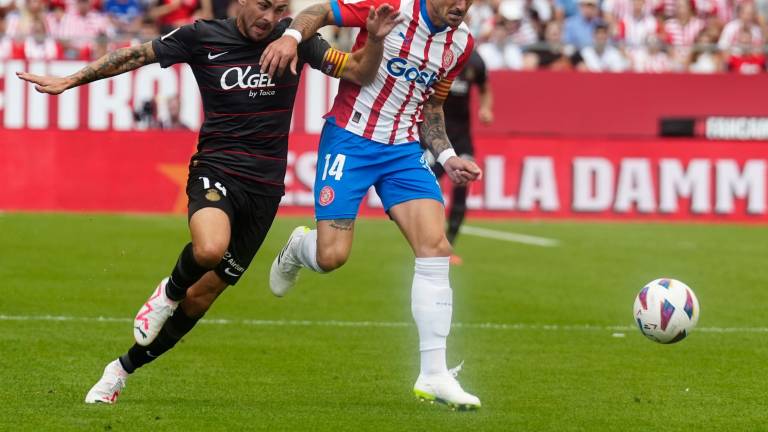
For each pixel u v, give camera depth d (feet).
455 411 71.87
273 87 71.77
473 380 82.48
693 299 77.87
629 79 201.16
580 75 200.54
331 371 84.79
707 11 254.47
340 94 75.15
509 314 112.06
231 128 71.92
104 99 192.24
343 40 193.67
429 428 67.21
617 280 136.77
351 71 72.08
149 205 193.77
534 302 119.44
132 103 192.85
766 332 104.68
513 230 185.98
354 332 101.45
